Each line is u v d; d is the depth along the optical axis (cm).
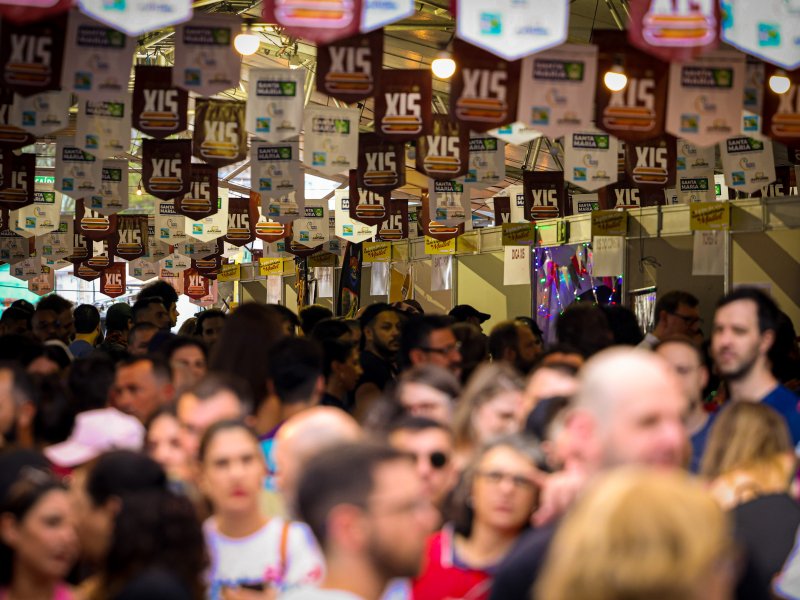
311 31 1916
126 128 2838
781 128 2386
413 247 5228
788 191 3869
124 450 1111
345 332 2427
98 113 2828
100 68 2400
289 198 4300
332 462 777
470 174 3350
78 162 3456
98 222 4888
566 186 4988
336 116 3034
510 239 4331
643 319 3822
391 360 2423
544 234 4278
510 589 826
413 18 3791
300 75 2705
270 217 4294
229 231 5191
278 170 3416
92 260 6047
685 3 1945
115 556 989
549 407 1088
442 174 3006
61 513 1097
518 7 1898
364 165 3281
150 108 2764
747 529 1108
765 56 1938
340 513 762
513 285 4591
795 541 1104
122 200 3981
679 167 3722
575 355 1655
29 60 2386
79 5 1944
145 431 1581
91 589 1068
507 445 1047
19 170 3688
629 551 580
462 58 2364
